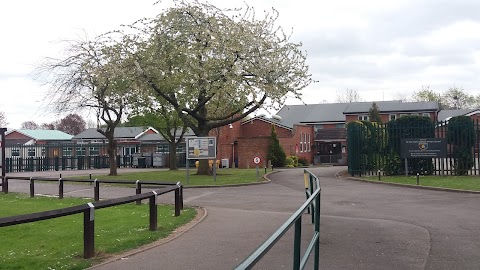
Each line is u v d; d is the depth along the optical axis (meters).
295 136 47.16
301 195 16.55
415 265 6.81
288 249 7.73
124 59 25.83
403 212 11.98
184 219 11.19
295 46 25.89
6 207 14.22
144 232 9.50
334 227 9.83
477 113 50.88
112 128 29.05
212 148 22.30
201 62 24.42
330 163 52.25
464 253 7.50
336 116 57.56
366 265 6.79
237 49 23.95
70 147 47.47
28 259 7.35
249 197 16.28
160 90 26.30
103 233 9.46
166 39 25.12
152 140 53.31
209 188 20.23
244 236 9.00
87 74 26.34
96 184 15.66
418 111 50.31
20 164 39.69
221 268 6.70
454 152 21.53
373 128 23.16
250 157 41.72
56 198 16.95
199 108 26.17
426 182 18.62
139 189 14.25
